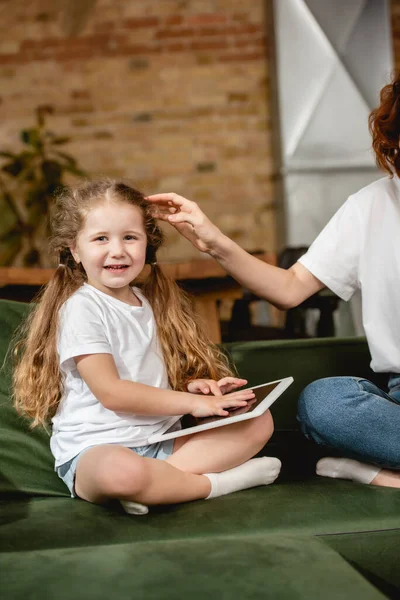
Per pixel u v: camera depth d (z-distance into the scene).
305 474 1.54
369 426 1.43
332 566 0.95
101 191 1.56
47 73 4.77
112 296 1.59
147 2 4.77
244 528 1.16
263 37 4.80
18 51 4.76
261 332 3.28
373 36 4.65
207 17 4.78
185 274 2.52
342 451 1.48
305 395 1.52
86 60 4.77
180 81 4.80
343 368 1.78
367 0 4.64
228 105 4.82
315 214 4.73
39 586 0.88
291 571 0.93
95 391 1.43
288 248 3.49
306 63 4.66
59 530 1.16
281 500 1.29
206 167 4.84
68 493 1.47
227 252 1.63
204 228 1.60
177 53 4.79
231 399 1.46
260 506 1.26
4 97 4.77
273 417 1.76
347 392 1.47
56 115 4.78
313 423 1.49
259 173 4.85
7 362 1.61
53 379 1.52
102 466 1.27
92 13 4.76
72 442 1.43
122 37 4.77
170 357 1.64
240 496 1.35
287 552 0.99
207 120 4.82
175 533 1.15
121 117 4.80
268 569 0.93
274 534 1.09
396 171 1.68
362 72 4.66
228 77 4.82
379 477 1.44
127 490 1.24
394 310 1.62
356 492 1.33
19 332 1.66
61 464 1.43
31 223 4.19
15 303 1.73
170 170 4.84
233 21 4.79
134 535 1.15
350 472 1.47
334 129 4.68
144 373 1.54
